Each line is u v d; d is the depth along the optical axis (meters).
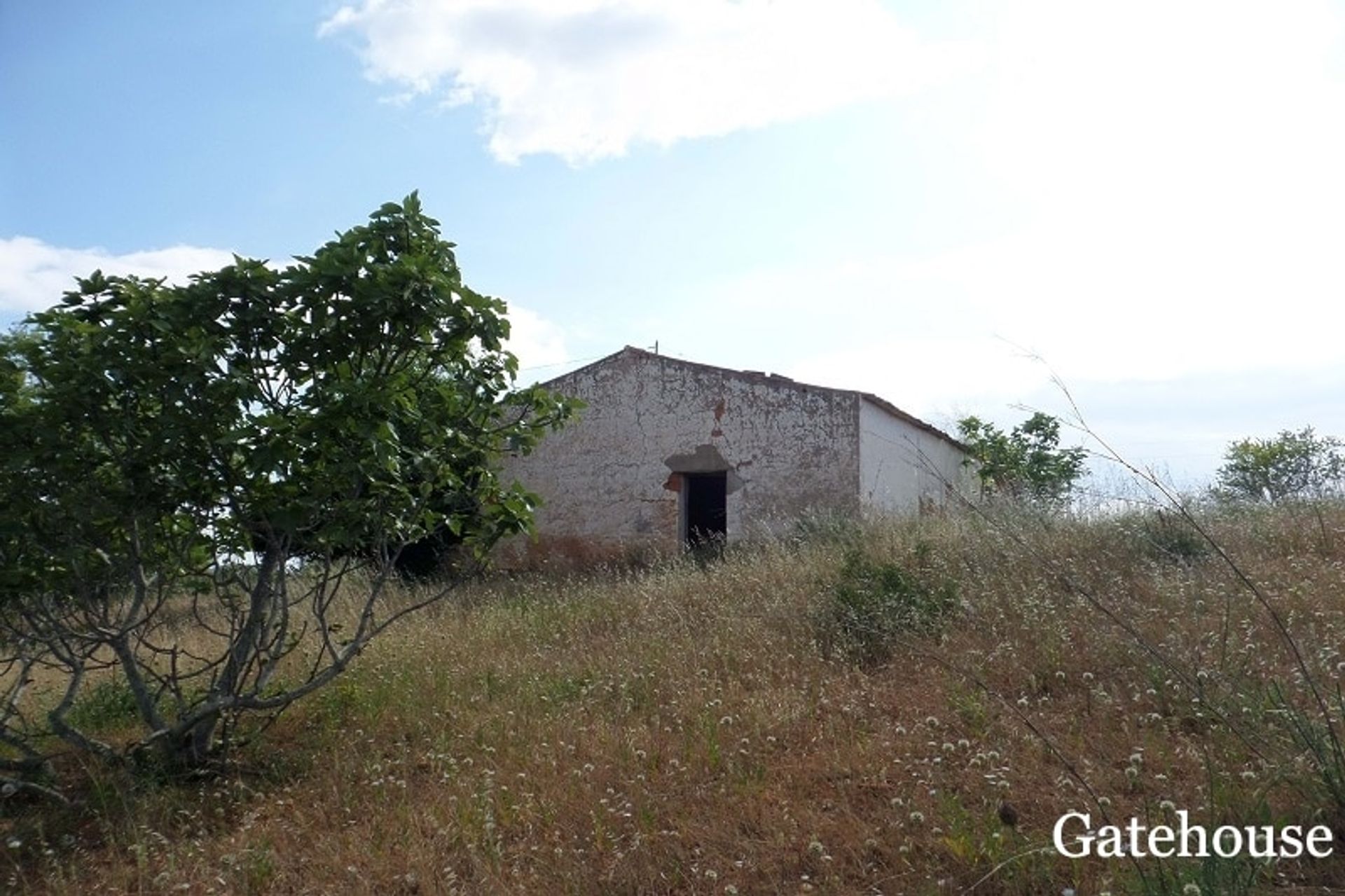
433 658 8.29
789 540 12.92
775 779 5.38
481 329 5.97
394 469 5.60
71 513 5.45
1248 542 8.82
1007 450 19.16
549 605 10.55
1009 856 4.17
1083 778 4.78
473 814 5.16
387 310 5.64
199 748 6.10
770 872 4.41
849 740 5.74
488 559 6.72
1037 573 8.19
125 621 6.05
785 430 16.41
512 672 7.80
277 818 5.50
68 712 7.13
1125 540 8.98
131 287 5.66
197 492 5.76
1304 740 4.38
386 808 5.47
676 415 17.17
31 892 4.79
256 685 6.12
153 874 4.90
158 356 5.44
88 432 5.66
